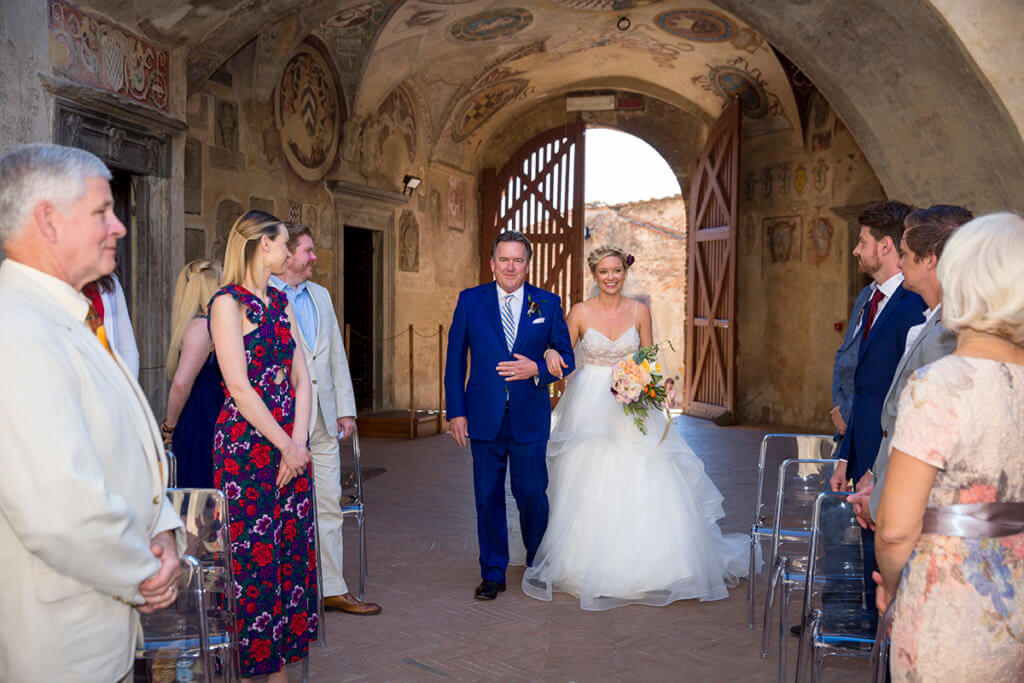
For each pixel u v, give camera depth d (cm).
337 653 382
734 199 1243
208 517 265
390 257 1207
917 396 180
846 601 292
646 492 461
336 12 889
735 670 367
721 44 1171
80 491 156
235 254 319
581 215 1450
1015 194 648
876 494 234
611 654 384
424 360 1327
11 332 159
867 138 762
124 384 186
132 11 621
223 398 377
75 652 168
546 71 1343
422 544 574
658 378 456
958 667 178
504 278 466
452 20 1030
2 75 496
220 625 263
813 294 1226
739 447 1041
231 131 853
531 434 468
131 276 672
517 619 430
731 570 509
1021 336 180
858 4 666
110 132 611
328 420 425
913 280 270
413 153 1254
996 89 611
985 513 179
